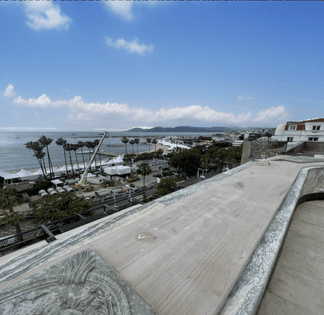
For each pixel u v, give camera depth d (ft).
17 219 60.70
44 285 2.53
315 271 4.83
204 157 166.50
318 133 65.51
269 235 4.40
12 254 8.17
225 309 2.50
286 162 13.97
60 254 3.92
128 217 5.51
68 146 211.41
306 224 7.47
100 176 174.50
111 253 3.43
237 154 189.26
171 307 2.29
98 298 2.34
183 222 4.73
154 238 3.97
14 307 2.15
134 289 2.58
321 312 3.59
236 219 4.95
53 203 70.95
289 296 4.06
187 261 3.28
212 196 6.68
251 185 8.07
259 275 3.18
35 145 162.09
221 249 3.65
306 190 9.82
